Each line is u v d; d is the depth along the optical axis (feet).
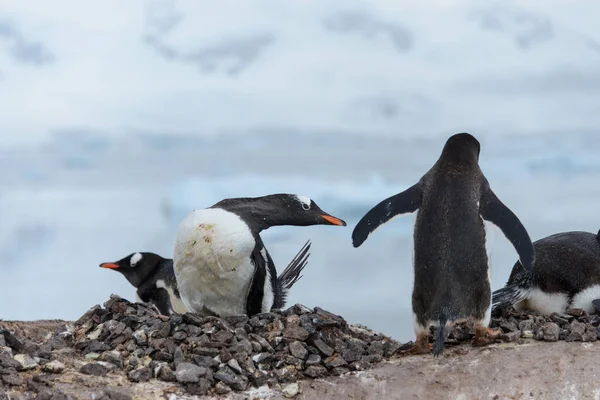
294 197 44.42
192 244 41.57
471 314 38.91
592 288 44.21
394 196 40.45
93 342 40.42
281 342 40.24
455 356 40.19
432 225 38.73
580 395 37.04
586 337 40.88
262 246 43.96
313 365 39.47
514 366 38.81
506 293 45.34
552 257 44.91
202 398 36.73
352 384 38.42
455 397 37.27
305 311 42.68
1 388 35.32
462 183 39.47
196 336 39.88
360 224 39.75
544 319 43.70
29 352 39.09
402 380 38.50
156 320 41.65
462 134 41.65
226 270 41.93
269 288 44.09
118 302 43.62
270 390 37.91
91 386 36.32
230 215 42.06
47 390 35.42
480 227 38.70
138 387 36.81
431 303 38.42
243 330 40.37
